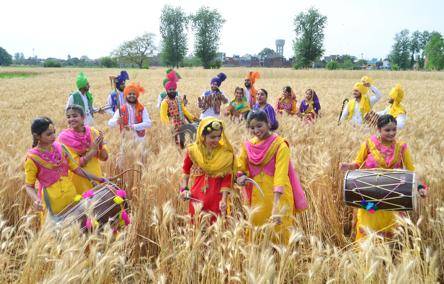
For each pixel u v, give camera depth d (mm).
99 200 4426
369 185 4410
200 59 93562
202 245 3916
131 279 4184
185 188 4605
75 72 66750
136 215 4836
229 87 28438
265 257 3104
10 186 5395
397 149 4723
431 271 3244
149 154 6703
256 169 4359
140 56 122938
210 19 90250
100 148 5242
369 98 9227
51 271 3240
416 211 5020
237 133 8102
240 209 5039
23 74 71250
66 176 4711
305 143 7777
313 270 3168
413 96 23203
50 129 4438
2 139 7754
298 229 4285
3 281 3473
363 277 3135
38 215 5184
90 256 3258
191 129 8320
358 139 6926
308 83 35594
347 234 5547
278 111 11703
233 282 3408
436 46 99062
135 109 7473
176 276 3662
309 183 5141
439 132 9703
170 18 93812
